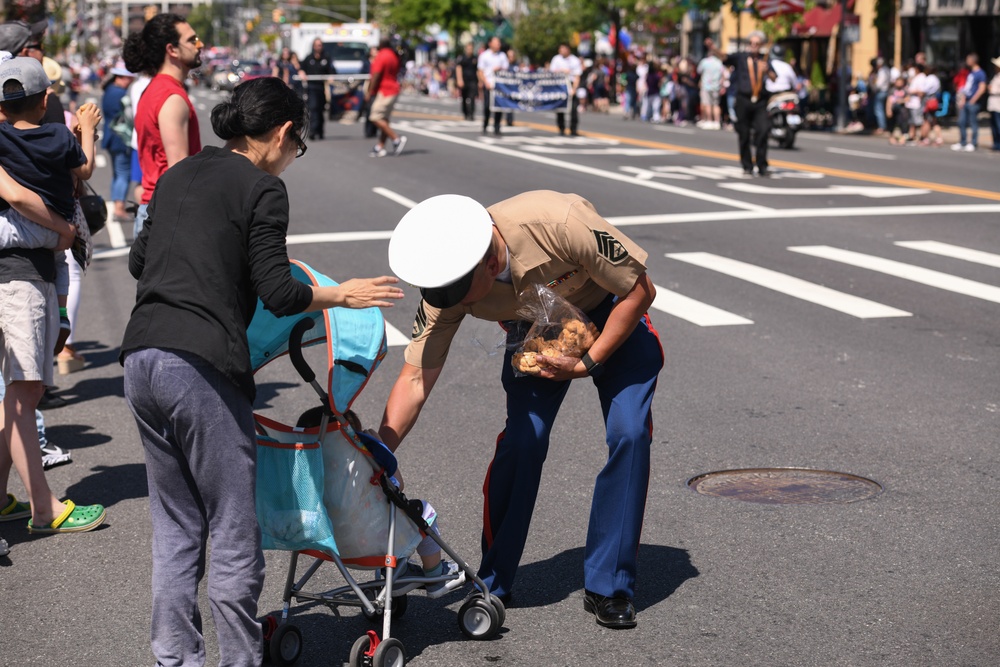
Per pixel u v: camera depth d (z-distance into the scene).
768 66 18.75
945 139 27.64
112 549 5.05
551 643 4.10
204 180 3.55
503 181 18.14
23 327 5.08
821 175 19.12
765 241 12.87
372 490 3.87
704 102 33.19
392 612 4.30
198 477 3.51
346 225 14.08
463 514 5.33
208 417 3.46
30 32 6.16
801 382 7.52
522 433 4.23
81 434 6.79
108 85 15.01
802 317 9.40
